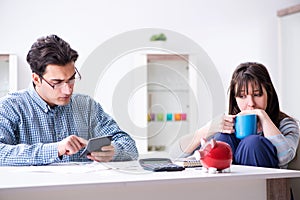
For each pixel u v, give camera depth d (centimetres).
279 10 414
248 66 198
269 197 135
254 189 135
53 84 176
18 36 375
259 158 174
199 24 410
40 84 181
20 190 107
